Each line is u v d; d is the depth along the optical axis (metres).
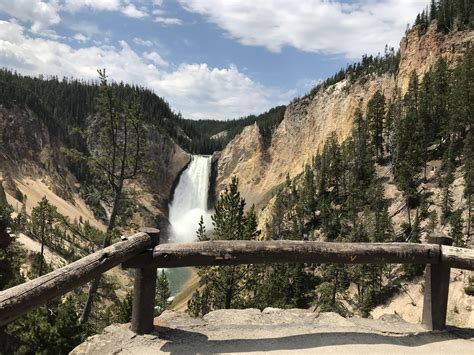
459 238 51.97
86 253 24.89
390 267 57.59
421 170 75.06
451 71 88.44
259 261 5.34
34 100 148.25
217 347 5.17
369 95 117.06
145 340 5.26
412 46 110.06
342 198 84.56
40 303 3.82
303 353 5.12
